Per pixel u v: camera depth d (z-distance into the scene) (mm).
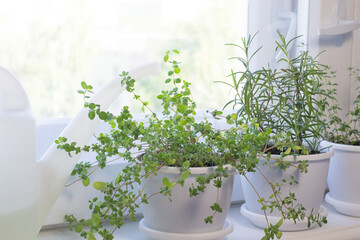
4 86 525
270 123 798
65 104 783
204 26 883
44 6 748
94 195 747
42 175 595
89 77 797
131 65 830
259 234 743
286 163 682
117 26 809
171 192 625
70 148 584
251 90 745
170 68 865
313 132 752
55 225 738
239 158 642
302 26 931
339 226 780
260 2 893
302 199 724
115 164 756
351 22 945
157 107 862
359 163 807
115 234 737
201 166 640
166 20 850
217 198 630
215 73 906
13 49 733
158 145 629
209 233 644
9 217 523
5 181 517
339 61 969
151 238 719
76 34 778
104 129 796
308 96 771
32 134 544
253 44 902
